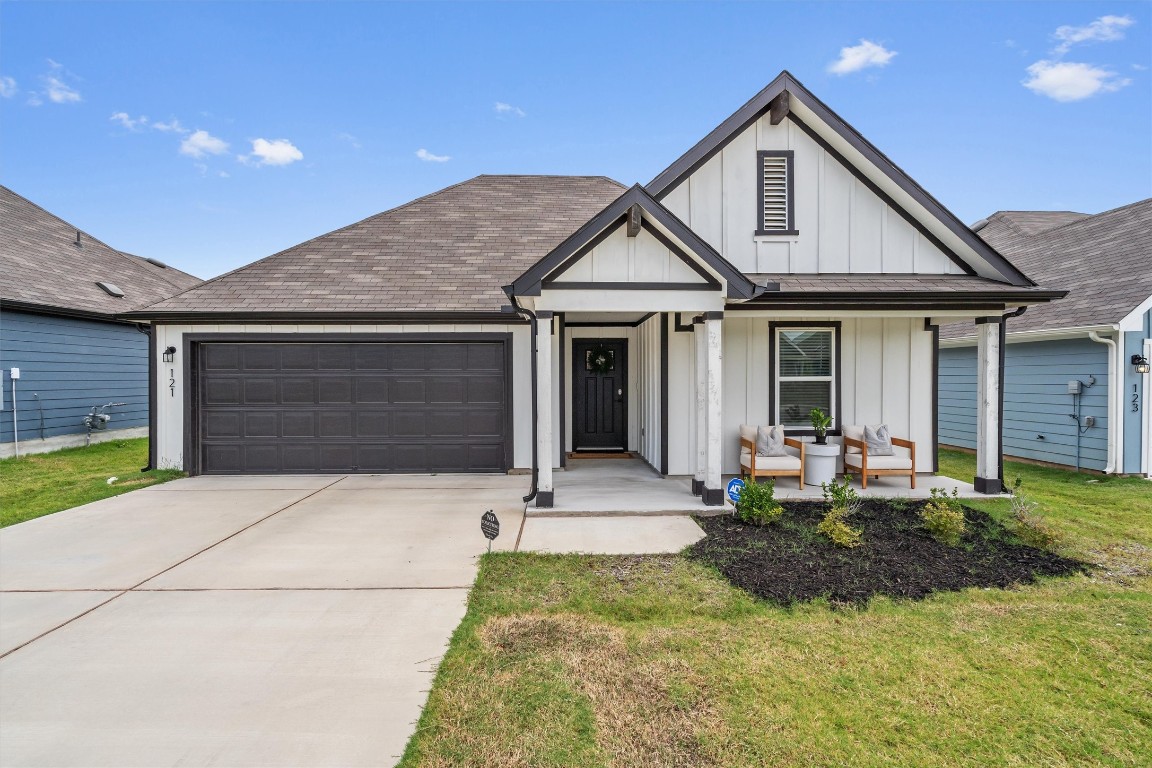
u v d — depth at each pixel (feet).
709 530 19.39
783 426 28.40
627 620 13.01
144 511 22.33
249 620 12.73
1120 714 9.55
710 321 21.86
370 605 13.52
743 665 10.91
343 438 29.96
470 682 10.25
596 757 8.36
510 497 24.68
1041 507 22.44
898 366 28.76
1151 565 16.28
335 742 8.62
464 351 30.14
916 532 18.94
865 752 8.57
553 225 36.76
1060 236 42.91
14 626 12.46
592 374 36.35
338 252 33.60
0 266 39.09
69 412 40.14
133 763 8.18
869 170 26.89
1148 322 29.07
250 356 29.71
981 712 9.56
